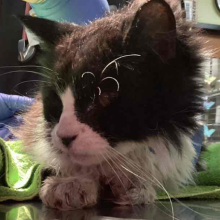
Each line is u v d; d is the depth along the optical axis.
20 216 0.17
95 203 0.22
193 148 0.28
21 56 0.53
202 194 0.26
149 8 0.22
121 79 0.21
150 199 0.24
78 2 0.40
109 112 0.21
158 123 0.23
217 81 0.38
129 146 0.23
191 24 0.26
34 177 0.24
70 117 0.21
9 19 0.62
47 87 0.25
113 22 0.25
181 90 0.24
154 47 0.23
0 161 0.22
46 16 0.41
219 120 0.41
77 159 0.22
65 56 0.23
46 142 0.25
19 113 0.37
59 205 0.20
